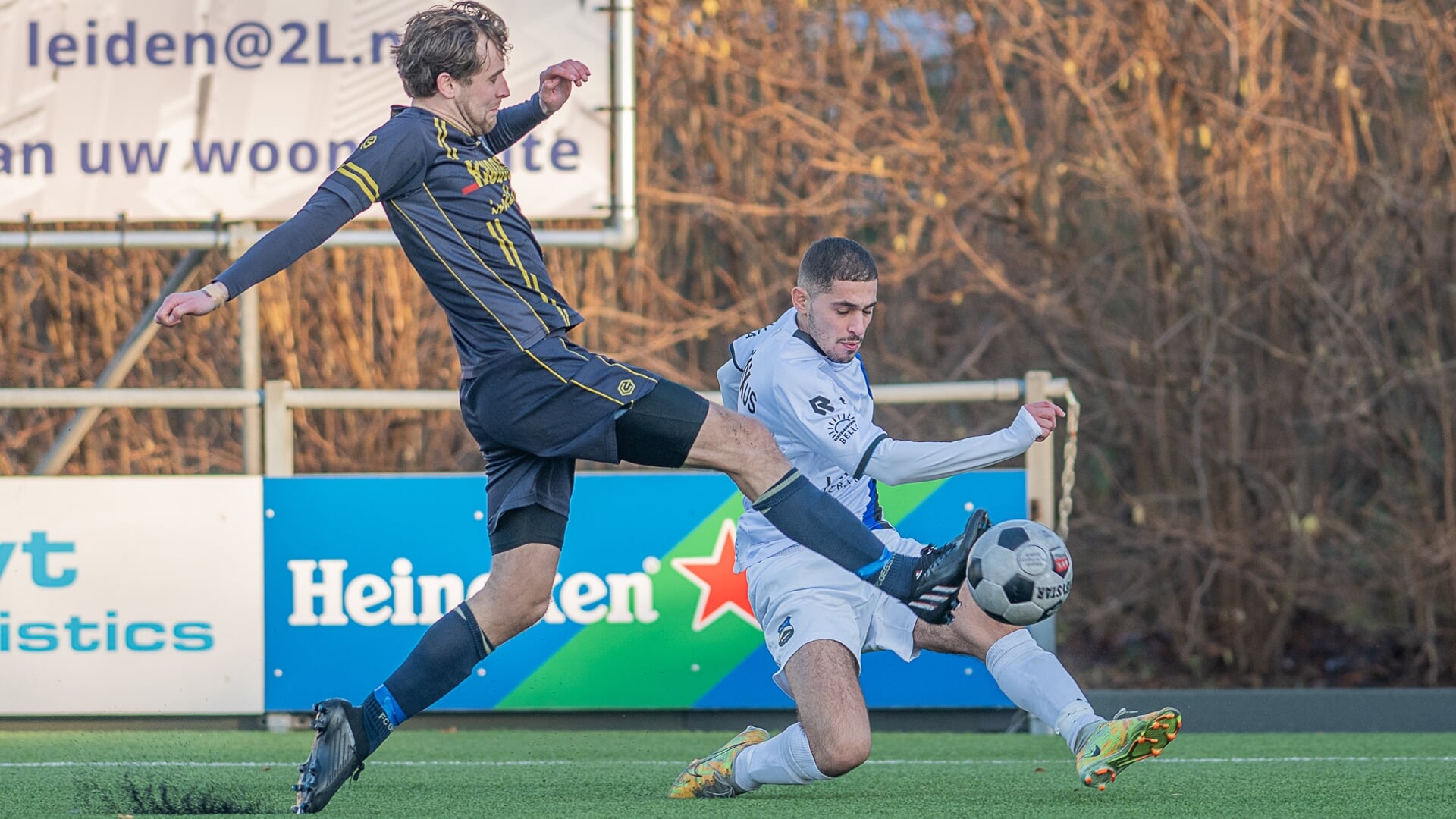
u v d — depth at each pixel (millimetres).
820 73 33344
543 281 13297
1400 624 29953
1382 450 29688
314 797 13234
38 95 24922
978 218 32906
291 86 25047
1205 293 29375
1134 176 30266
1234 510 30016
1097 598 32375
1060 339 33312
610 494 20969
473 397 13211
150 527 20906
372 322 31188
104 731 20828
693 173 34406
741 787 14453
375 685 20875
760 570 14398
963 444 13164
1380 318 28984
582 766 17750
